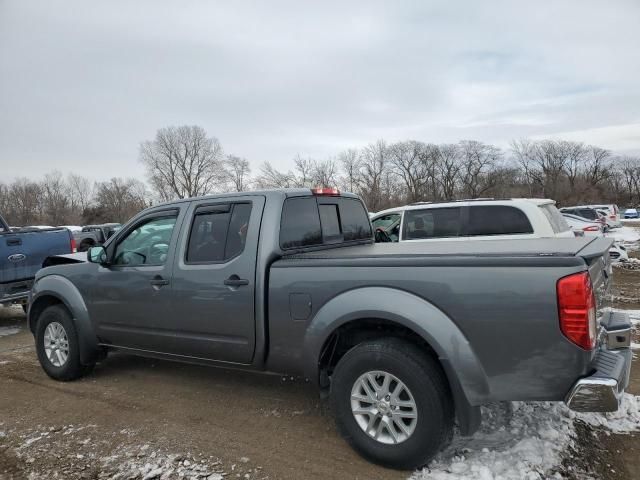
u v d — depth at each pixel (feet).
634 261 45.65
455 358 9.39
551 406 12.58
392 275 10.19
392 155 270.26
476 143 286.46
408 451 9.82
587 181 316.40
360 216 16.20
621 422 11.94
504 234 22.77
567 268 8.77
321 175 222.69
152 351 14.55
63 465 10.88
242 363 12.56
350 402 10.57
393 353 9.94
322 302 11.02
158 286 13.80
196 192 276.21
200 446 11.55
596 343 9.10
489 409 12.46
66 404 14.42
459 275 9.53
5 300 24.40
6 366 18.44
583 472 9.84
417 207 25.30
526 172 323.57
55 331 16.56
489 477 9.55
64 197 297.33
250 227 12.49
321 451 11.17
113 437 12.16
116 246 15.25
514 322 9.02
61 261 17.92
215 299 12.65
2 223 30.14
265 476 10.19
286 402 14.03
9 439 12.23
